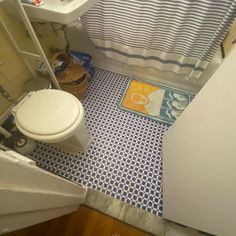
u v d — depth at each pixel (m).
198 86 1.78
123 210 1.26
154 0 1.22
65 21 1.10
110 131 1.61
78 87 1.63
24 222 0.54
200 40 1.35
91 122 1.66
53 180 0.67
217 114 0.71
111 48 1.73
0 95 1.38
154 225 1.21
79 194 1.11
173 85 1.87
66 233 1.17
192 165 0.91
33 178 0.51
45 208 0.66
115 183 1.37
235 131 0.60
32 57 1.39
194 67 1.56
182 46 1.44
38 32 1.49
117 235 1.17
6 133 1.40
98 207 1.26
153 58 1.66
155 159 1.47
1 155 0.38
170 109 1.73
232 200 0.64
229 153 0.63
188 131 0.99
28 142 1.46
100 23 1.51
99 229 1.19
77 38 1.86
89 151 1.51
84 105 1.75
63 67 1.61
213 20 1.21
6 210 0.41
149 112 1.71
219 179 0.69
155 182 1.38
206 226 0.88
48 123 1.12
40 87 1.51
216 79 0.73
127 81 1.91
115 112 1.71
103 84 1.89
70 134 1.14
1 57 1.30
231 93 0.62
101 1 1.34
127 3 1.30
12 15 1.22
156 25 1.36
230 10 1.12
